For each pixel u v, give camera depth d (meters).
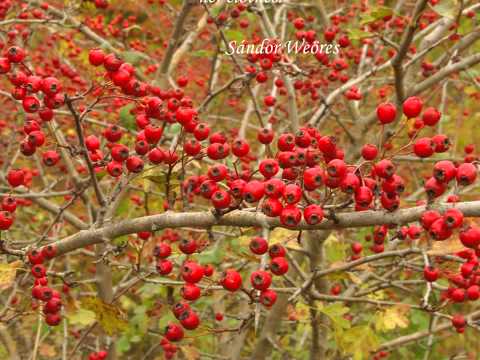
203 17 5.92
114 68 2.66
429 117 2.41
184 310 2.73
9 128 7.60
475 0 5.59
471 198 6.82
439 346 7.94
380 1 6.78
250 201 2.23
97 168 3.43
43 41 7.98
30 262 2.86
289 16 7.80
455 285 3.49
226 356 6.48
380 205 2.25
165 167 3.81
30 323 5.37
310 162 2.35
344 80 5.82
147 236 3.59
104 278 4.61
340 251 5.43
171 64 5.74
